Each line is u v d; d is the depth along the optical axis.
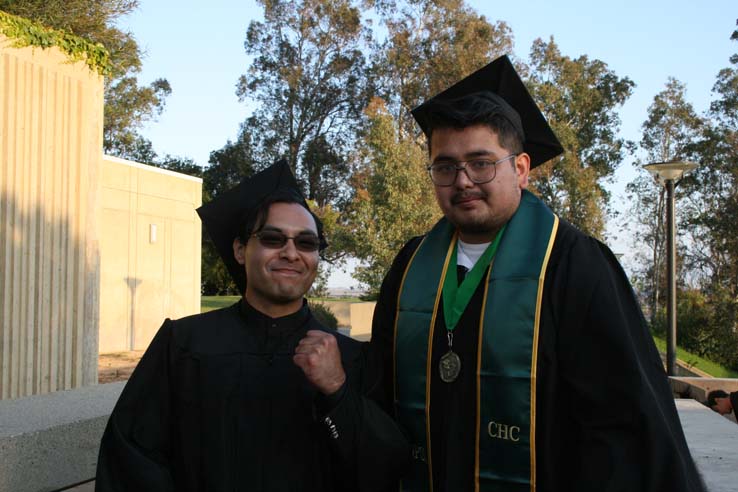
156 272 18.52
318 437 2.50
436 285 2.50
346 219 43.38
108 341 16.94
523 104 2.73
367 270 23.09
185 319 2.68
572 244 2.30
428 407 2.40
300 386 2.53
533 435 2.17
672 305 11.07
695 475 2.09
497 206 2.34
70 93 8.21
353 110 42.25
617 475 1.99
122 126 40.44
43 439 3.21
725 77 36.34
